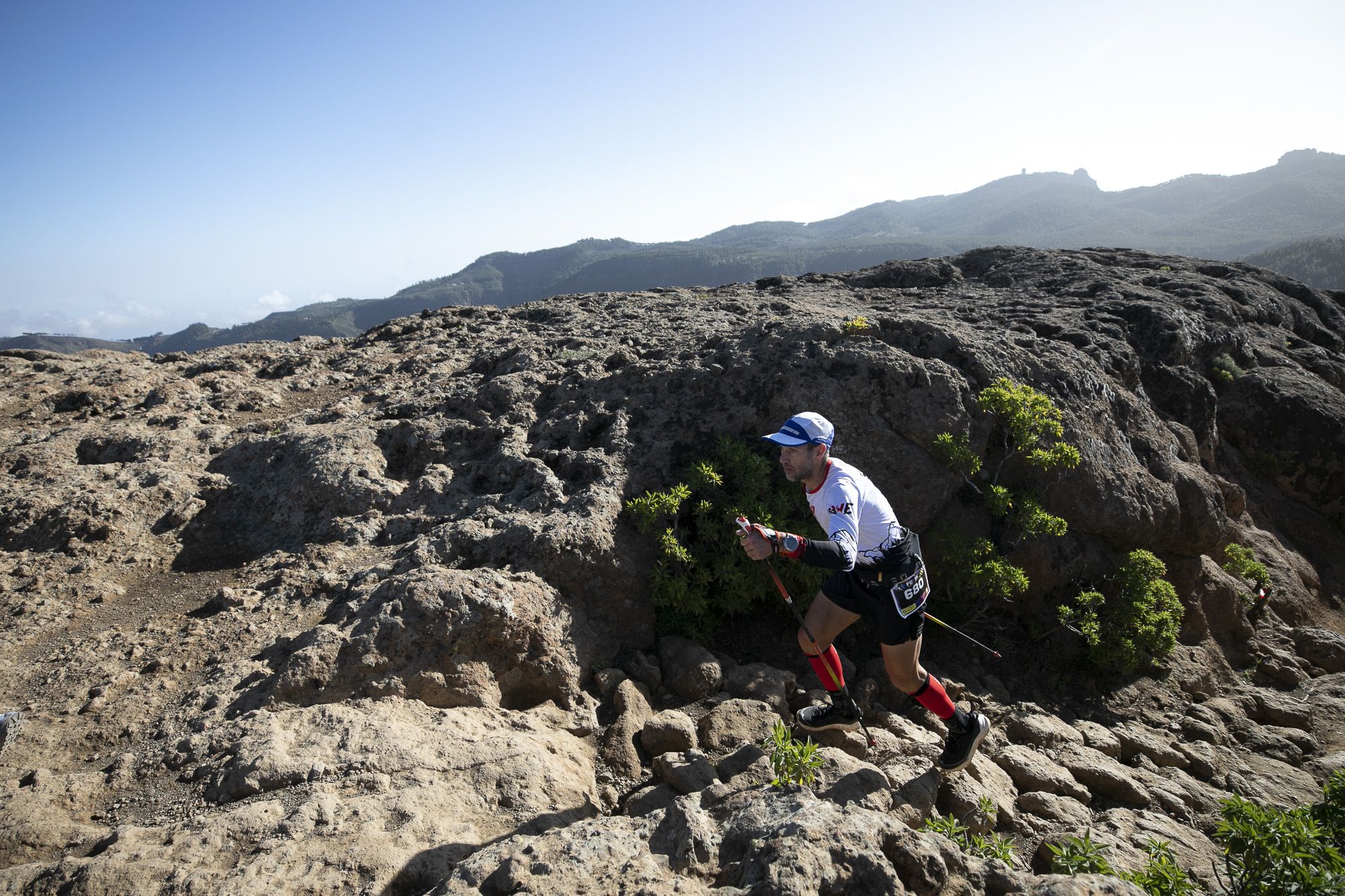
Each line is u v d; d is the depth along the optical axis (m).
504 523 6.07
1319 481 12.64
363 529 6.45
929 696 4.12
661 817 3.44
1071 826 4.61
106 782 3.79
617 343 9.68
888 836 3.17
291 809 3.52
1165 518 8.19
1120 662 6.88
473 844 3.47
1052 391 8.33
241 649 4.95
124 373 10.80
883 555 3.85
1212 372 13.26
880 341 7.68
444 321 13.07
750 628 6.28
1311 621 10.03
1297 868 3.55
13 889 3.02
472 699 4.78
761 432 7.15
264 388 10.02
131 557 6.32
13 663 4.91
